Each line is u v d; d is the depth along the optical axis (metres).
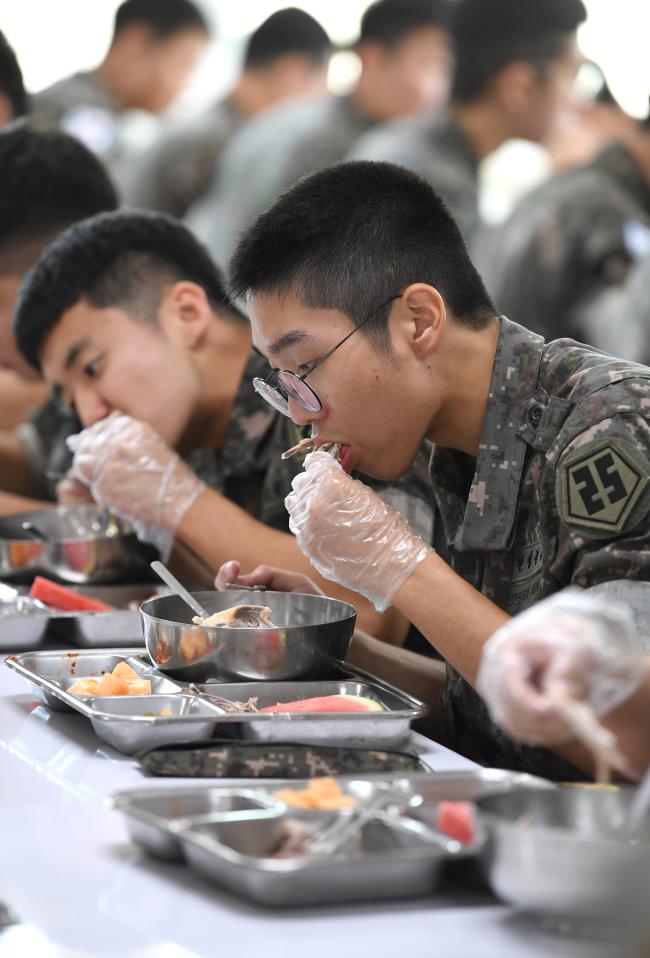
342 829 2.09
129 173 9.55
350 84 10.34
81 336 4.22
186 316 4.28
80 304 4.21
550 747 2.92
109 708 2.80
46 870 2.13
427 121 7.75
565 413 3.02
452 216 3.19
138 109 10.24
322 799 2.19
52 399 5.95
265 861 1.97
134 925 1.93
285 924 1.94
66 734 2.86
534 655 2.09
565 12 7.48
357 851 2.11
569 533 2.89
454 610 2.92
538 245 7.24
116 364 4.23
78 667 3.24
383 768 2.56
